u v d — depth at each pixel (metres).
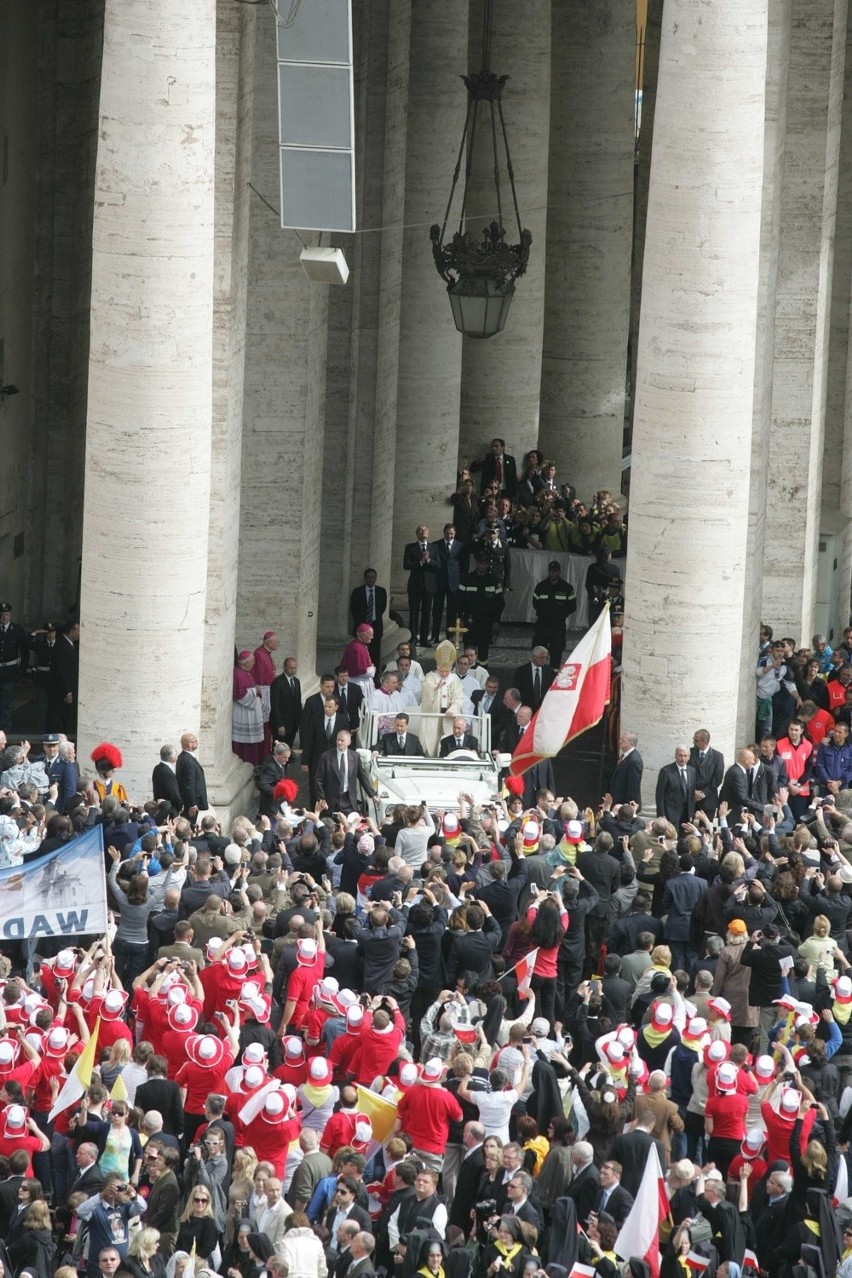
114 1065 48.47
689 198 73.38
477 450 113.56
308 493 88.25
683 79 72.81
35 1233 42.44
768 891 61.41
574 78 116.25
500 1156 45.06
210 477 74.00
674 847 64.00
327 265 68.50
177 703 73.06
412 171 102.50
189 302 70.38
